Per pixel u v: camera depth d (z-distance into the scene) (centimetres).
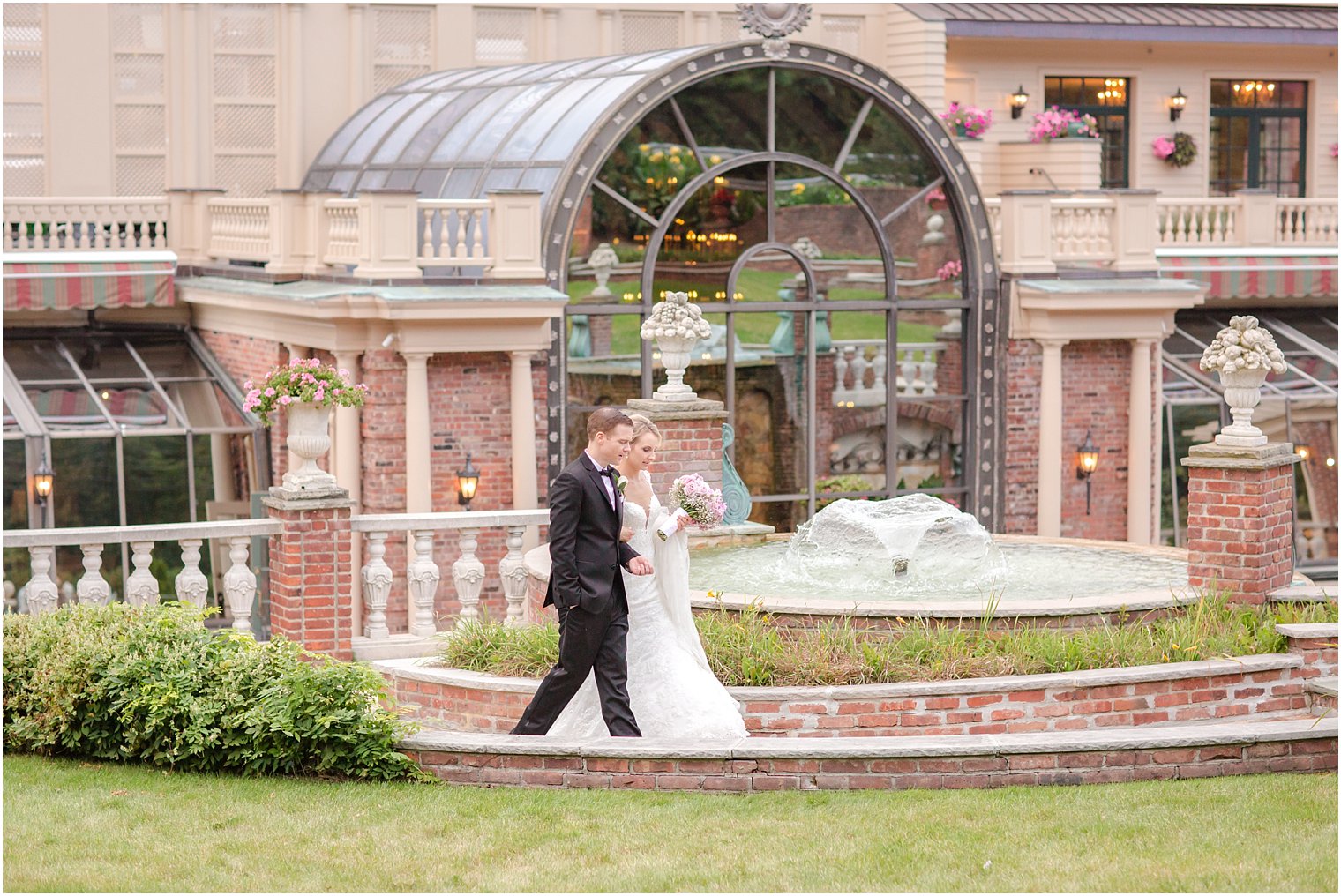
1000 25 2709
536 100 2158
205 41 2480
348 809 789
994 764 824
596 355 1983
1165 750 841
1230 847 709
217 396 2167
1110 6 2888
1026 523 2191
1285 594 1128
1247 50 3000
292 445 1205
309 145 2547
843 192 2094
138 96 2466
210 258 2275
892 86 2083
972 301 2164
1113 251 2205
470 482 1891
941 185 2150
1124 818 754
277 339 2039
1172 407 2286
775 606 1084
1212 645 1034
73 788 841
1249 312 2630
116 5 2447
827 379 2106
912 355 2150
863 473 2134
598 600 891
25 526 1970
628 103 1956
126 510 2030
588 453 907
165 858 714
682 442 1459
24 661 943
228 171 2508
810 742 840
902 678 987
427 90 2470
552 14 2634
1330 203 2603
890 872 682
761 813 773
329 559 1211
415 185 2206
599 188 1964
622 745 834
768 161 2045
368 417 1880
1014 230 2153
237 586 1241
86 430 2012
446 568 1895
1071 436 2191
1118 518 2220
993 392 2175
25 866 704
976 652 1020
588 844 727
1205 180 3003
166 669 909
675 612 948
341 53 2558
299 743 859
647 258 1994
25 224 2214
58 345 2205
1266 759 856
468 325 1869
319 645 1210
